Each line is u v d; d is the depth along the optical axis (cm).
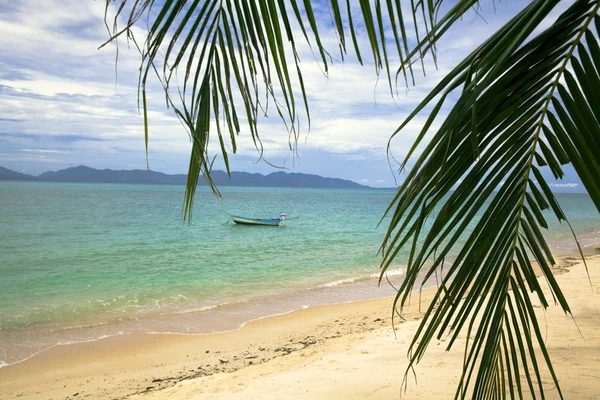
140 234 2991
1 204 6181
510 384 138
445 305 112
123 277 1502
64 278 1487
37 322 945
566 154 98
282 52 91
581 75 90
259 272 1595
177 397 498
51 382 638
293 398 439
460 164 93
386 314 919
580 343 487
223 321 946
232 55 95
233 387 503
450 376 434
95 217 4344
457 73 91
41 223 3638
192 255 2047
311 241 2641
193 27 91
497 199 107
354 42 93
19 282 1414
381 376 460
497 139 97
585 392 341
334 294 1212
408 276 95
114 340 825
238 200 10075
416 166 92
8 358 736
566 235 2788
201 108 99
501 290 126
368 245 2427
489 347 133
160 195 11362
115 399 543
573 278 995
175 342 812
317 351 636
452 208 96
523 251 119
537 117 98
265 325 909
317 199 11812
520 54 87
